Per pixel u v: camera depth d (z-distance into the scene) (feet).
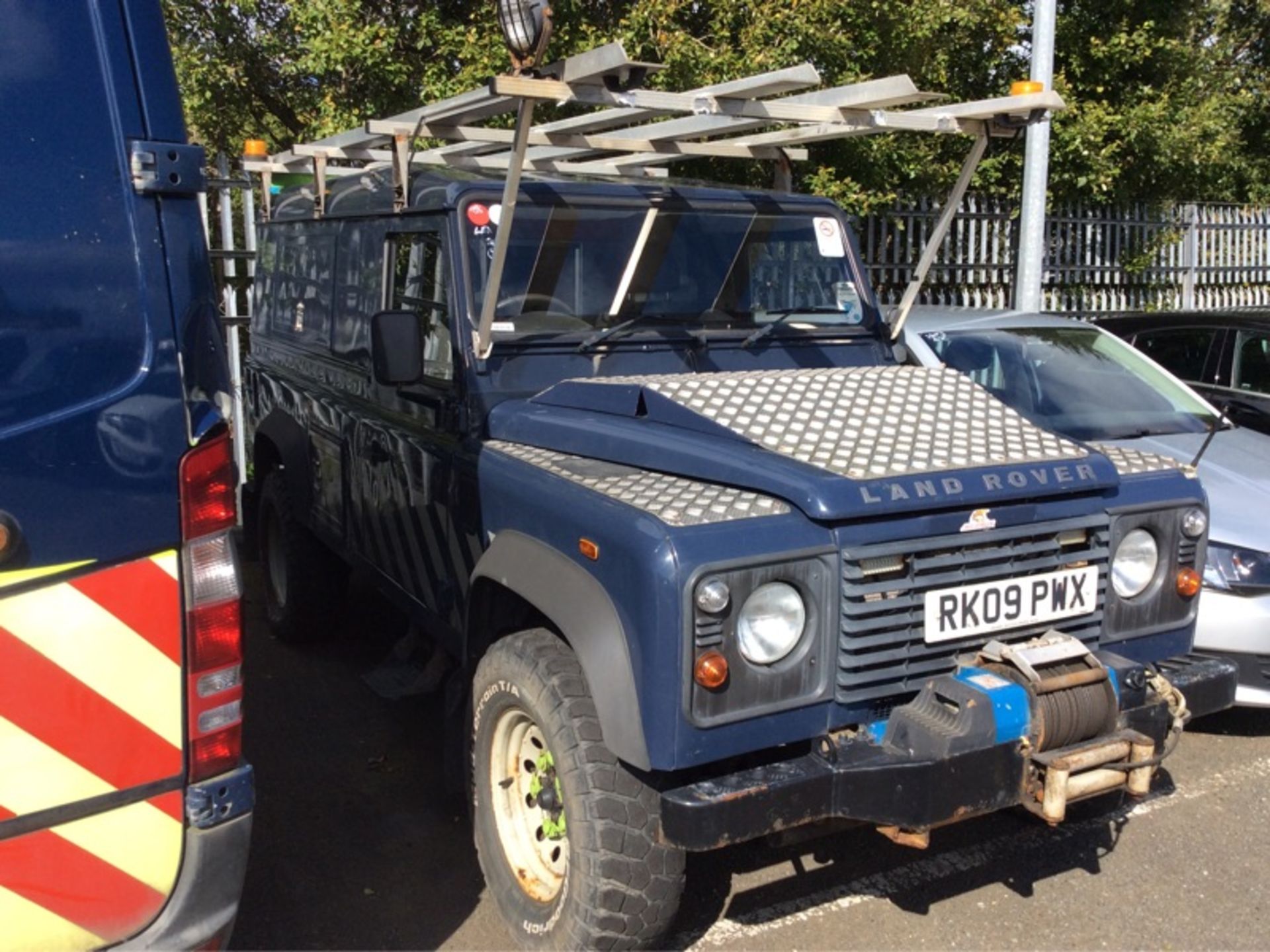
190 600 7.73
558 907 10.12
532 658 10.32
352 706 17.08
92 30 7.16
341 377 16.76
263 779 14.73
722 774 9.90
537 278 13.25
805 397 11.50
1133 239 42.06
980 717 9.16
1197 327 24.72
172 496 7.59
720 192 14.57
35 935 7.43
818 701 9.27
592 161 17.25
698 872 12.47
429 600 13.73
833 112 12.76
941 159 35.91
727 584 8.80
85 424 7.24
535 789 10.93
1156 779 14.62
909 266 35.17
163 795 7.77
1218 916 11.69
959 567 9.75
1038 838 13.20
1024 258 29.60
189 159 7.50
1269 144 51.31
